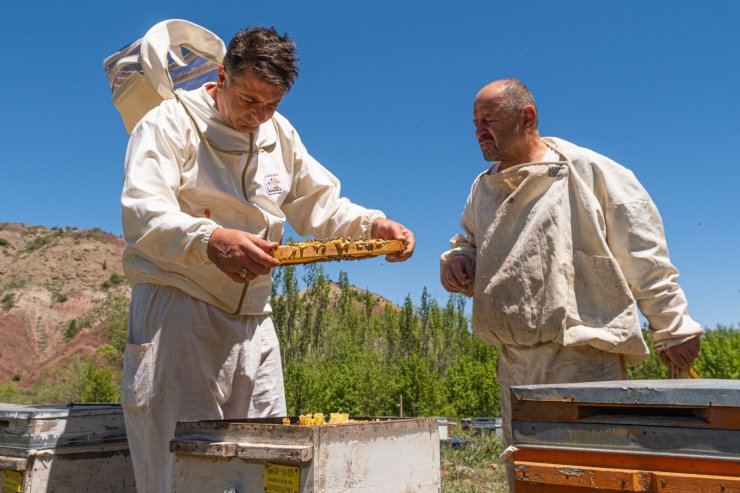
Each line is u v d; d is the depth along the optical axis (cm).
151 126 304
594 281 302
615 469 176
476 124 327
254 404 329
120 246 10256
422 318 4184
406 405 2008
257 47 287
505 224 313
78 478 327
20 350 7325
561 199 305
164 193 290
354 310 4422
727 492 159
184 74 389
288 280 3312
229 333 314
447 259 354
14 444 317
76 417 327
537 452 192
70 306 8312
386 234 342
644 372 1252
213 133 314
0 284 8550
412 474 249
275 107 307
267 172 334
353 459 223
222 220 320
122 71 369
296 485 210
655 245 301
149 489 296
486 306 311
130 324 311
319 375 2117
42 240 9806
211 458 235
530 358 305
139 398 295
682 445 168
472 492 748
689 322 295
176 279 298
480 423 1512
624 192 309
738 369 1013
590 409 191
